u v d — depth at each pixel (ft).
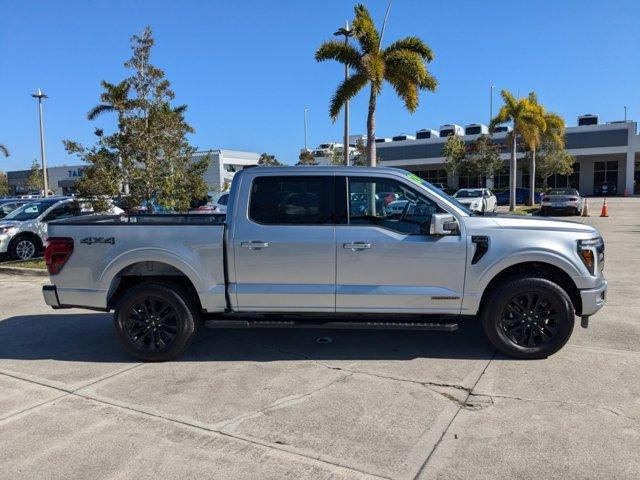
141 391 15.78
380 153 188.96
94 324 23.93
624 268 34.83
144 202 42.09
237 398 15.06
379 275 17.28
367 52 59.36
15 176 286.25
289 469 11.30
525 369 16.71
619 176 169.78
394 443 12.29
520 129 97.40
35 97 123.44
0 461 11.87
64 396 15.55
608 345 18.89
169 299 17.98
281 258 17.44
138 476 11.16
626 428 12.73
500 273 17.78
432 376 16.35
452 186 186.19
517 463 11.30
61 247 18.37
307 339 20.47
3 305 28.14
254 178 17.84
